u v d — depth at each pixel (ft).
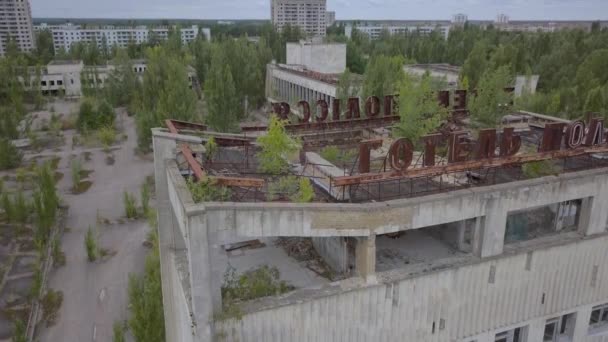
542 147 84.38
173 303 89.10
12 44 545.44
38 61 501.97
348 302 68.85
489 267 77.20
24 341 120.88
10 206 195.00
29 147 307.58
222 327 64.08
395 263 77.36
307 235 65.72
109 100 408.26
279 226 64.34
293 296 67.46
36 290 149.38
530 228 87.76
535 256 80.38
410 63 357.82
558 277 84.48
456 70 301.22
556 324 90.12
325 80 283.18
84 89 433.48
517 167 87.86
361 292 69.05
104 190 238.48
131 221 204.95
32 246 183.32
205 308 62.85
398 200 68.69
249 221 63.00
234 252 84.07
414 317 74.13
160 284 115.03
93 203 222.69
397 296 71.46
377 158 100.01
